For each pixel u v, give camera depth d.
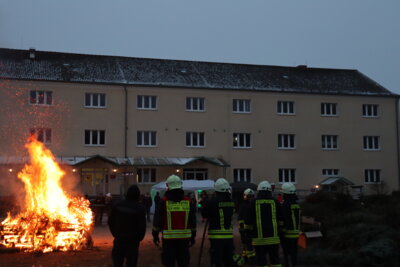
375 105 44.59
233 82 41.72
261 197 9.30
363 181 43.19
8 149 34.34
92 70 39.16
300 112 42.09
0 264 12.12
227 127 40.06
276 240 9.16
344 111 43.34
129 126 37.72
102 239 18.64
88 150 36.59
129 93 37.94
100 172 36.22
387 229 12.67
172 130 38.72
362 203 17.20
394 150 44.38
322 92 42.72
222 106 40.09
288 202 10.52
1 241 14.33
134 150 37.72
